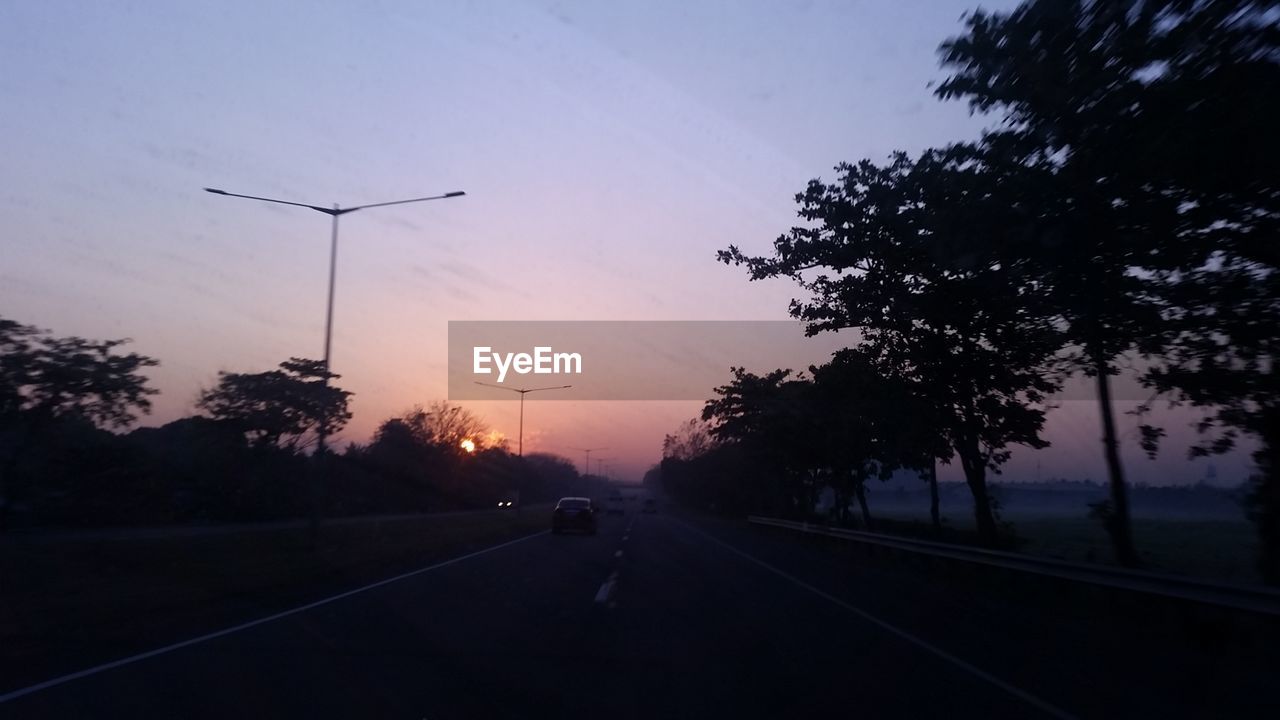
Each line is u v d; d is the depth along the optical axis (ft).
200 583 64.90
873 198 78.13
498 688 33.42
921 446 97.55
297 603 56.29
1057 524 159.22
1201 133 43.14
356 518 196.65
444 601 58.03
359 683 33.71
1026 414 86.99
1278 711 31.73
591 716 29.91
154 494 154.20
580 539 135.64
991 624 51.57
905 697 33.19
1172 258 53.21
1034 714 31.01
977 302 77.77
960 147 56.24
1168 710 31.71
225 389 133.59
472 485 277.23
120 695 31.37
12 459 119.44
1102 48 45.32
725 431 168.86
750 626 49.21
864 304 86.38
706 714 30.42
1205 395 58.90
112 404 121.29
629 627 48.26
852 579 76.74
